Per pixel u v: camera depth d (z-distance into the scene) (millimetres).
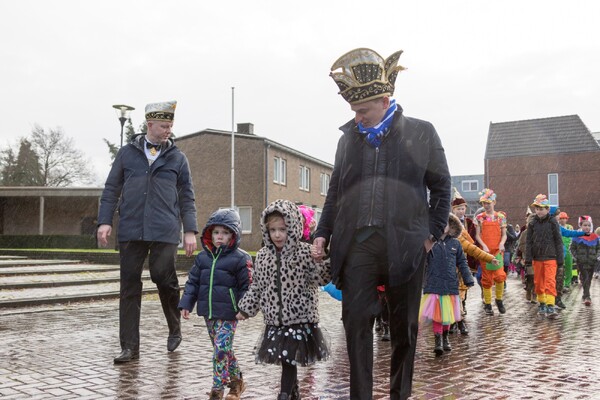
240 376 4629
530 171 44156
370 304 3539
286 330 4109
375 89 3510
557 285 11227
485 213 10445
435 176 3697
